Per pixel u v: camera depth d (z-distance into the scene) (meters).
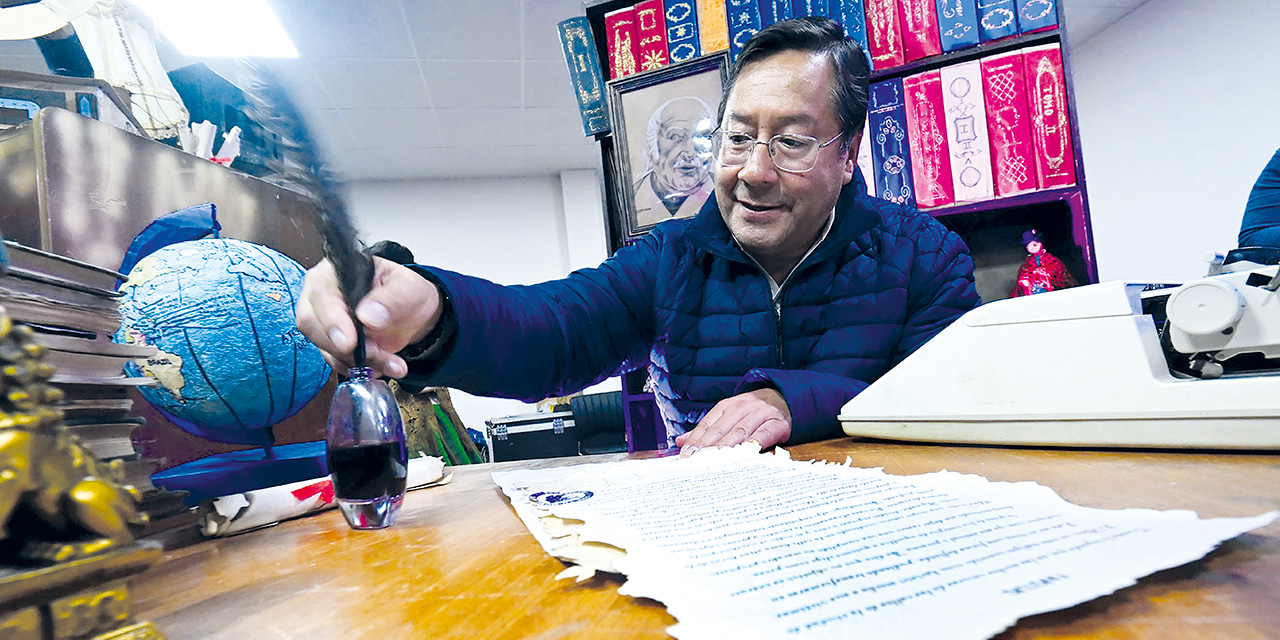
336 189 0.44
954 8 1.48
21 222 0.52
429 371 0.74
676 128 1.58
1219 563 0.24
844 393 0.77
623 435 3.71
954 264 1.12
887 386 0.66
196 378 0.48
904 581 0.23
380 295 0.56
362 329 0.48
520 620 0.24
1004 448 0.56
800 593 0.23
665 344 1.17
